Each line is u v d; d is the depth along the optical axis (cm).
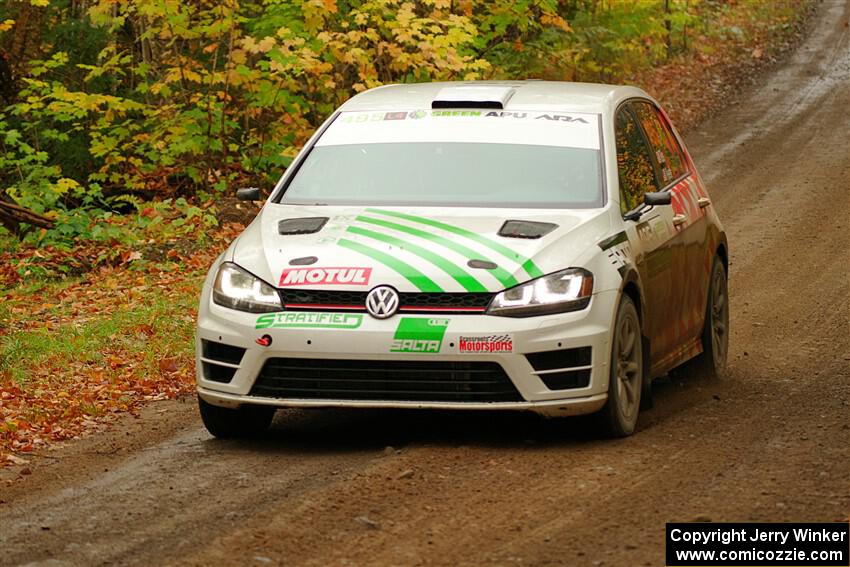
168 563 944
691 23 6625
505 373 1236
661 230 1494
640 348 1377
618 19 4866
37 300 2348
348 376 1254
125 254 2638
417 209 1388
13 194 3022
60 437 1447
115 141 3250
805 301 2339
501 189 1411
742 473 1177
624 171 1472
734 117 5166
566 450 1278
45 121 3547
